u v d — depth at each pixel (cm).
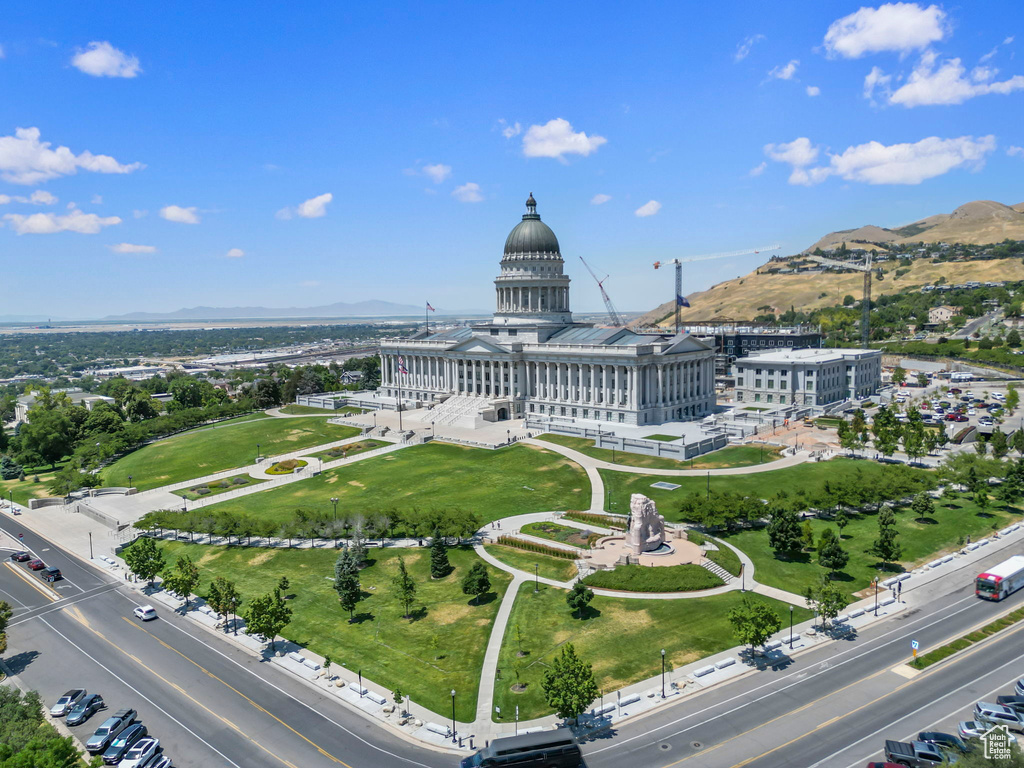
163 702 7975
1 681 8575
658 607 9519
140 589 11481
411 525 12375
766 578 10425
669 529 12406
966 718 7062
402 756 6862
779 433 19912
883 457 16925
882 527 10900
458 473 16438
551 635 8900
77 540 14138
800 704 7400
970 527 12375
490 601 9956
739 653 8406
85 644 9519
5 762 5941
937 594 9919
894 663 8144
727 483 14862
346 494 15475
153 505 15875
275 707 7800
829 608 8669
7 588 11694
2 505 17125
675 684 7750
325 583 11006
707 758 6581
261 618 8894
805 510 13088
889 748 6456
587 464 16625
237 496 16100
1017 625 8938
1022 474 13788
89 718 7694
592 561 10938
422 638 9075
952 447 18238
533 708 7494
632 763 6550
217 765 6781
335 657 8800
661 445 17162
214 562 12269
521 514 13575
